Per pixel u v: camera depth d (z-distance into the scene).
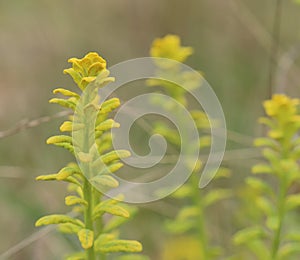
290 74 8.05
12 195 7.13
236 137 7.98
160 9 9.66
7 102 8.51
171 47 5.55
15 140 7.82
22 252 6.33
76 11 9.78
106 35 9.59
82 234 3.54
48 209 6.92
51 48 9.27
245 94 8.71
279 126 4.94
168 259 6.51
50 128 7.96
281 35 9.71
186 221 5.76
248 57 9.24
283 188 5.03
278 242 5.05
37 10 9.77
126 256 4.96
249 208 6.68
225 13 9.70
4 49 9.23
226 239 6.65
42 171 7.38
